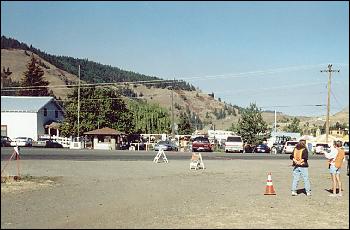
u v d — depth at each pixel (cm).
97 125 6700
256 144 6731
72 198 1476
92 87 6931
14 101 7138
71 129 6594
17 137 6438
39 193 1573
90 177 2169
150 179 2142
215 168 2920
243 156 4575
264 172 2675
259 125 6812
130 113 7388
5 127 6869
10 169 2503
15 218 1128
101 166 2842
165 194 1620
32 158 3444
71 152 4481
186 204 1394
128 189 1742
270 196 1616
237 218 1168
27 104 7056
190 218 1157
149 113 8706
